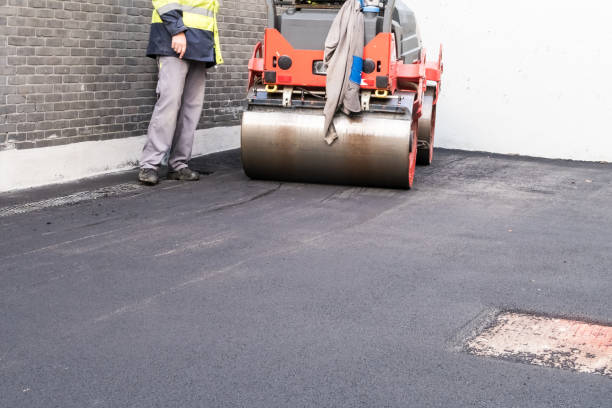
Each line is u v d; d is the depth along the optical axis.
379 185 7.96
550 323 4.23
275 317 4.18
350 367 3.57
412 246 5.75
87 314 4.16
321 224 6.34
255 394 3.28
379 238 5.95
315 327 4.06
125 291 4.54
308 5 8.04
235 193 7.52
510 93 11.22
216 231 6.00
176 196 7.32
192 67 8.12
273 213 6.69
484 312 4.38
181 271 4.95
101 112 8.36
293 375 3.47
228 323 4.08
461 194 7.89
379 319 4.21
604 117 10.75
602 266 5.41
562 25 10.80
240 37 10.70
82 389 3.29
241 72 10.82
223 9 10.23
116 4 8.40
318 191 7.74
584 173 9.67
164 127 7.86
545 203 7.61
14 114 7.32
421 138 9.39
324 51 7.59
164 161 9.27
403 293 4.66
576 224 6.73
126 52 8.62
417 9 11.53
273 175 8.09
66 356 3.62
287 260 5.27
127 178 8.20
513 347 3.88
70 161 7.98
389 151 7.58
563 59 10.86
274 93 8.04
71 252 5.32
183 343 3.80
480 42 11.28
